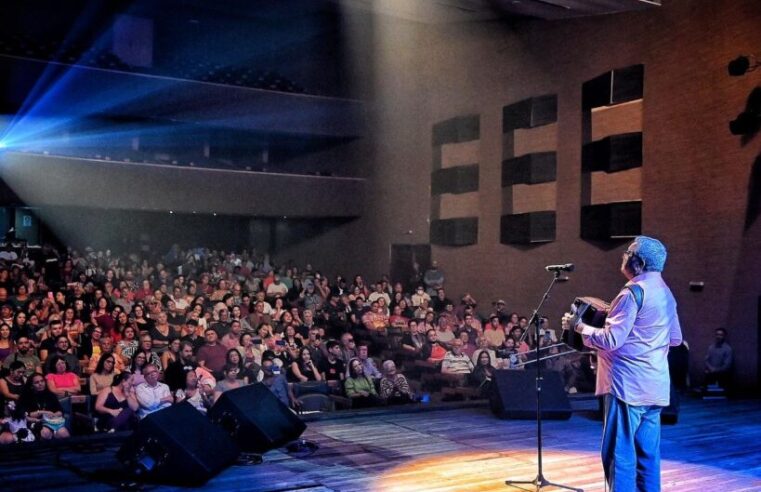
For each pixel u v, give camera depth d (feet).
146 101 46.32
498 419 23.35
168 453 15.72
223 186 48.11
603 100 35.58
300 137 54.85
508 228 40.70
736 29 29.94
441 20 42.39
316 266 55.88
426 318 36.47
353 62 53.11
